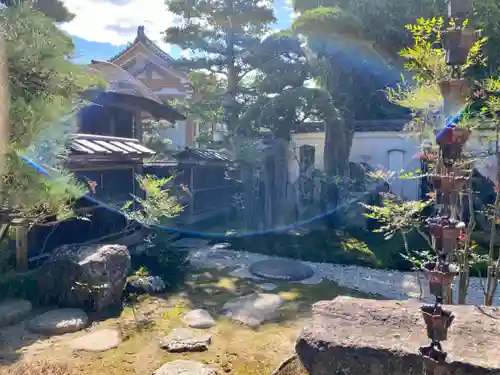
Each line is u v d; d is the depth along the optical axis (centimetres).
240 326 527
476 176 816
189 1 993
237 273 765
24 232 608
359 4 1055
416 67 454
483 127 519
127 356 436
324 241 950
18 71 335
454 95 213
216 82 1118
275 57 1007
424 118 490
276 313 573
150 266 774
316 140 1274
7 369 388
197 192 1170
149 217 740
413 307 350
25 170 333
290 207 1117
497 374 248
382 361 273
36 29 342
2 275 580
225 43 1073
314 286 694
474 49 420
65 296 559
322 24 948
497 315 333
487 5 720
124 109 1097
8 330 484
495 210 518
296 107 970
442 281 203
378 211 563
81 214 727
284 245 938
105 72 1316
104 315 548
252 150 1027
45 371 388
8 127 319
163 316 554
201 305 598
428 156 484
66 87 372
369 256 844
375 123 1193
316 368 292
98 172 766
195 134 1752
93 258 563
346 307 349
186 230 1077
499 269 512
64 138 384
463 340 288
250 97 1108
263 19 1023
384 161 1170
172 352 448
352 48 1032
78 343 460
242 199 1170
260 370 414
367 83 1172
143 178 817
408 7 1007
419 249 834
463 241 512
